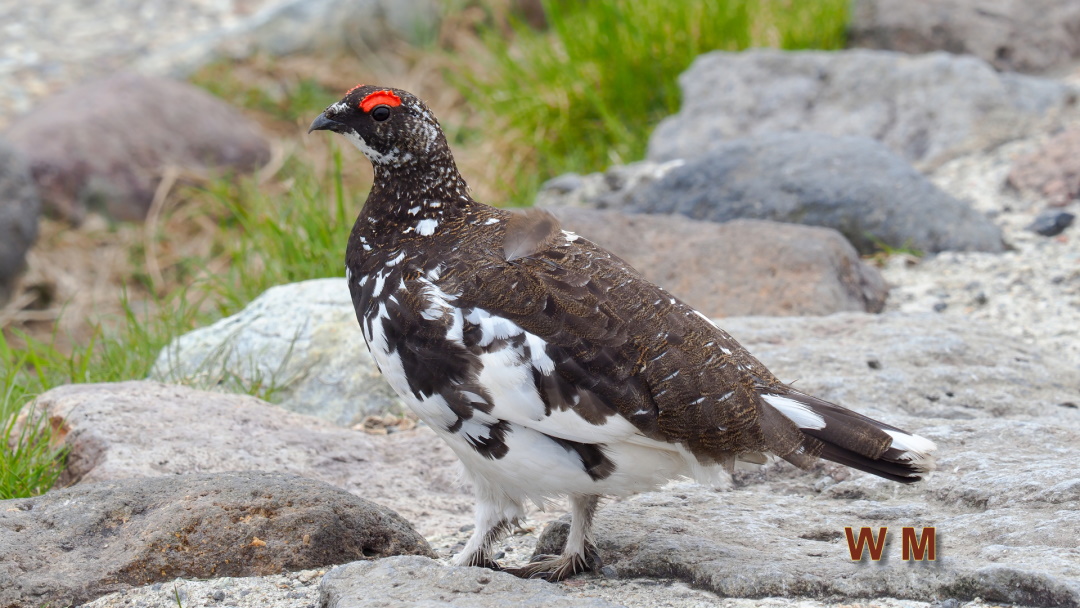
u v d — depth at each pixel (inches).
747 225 456.4
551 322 221.1
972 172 541.6
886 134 579.8
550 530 258.5
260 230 537.3
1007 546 225.8
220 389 378.9
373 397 368.5
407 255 245.0
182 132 694.5
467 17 845.8
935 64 589.3
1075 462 262.1
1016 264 458.6
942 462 271.9
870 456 210.7
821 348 351.6
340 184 494.9
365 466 315.3
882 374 327.3
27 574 229.8
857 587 214.1
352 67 808.9
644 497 278.8
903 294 450.3
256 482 254.5
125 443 301.7
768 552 234.5
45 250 643.5
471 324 224.1
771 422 215.6
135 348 446.3
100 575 231.5
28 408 352.8
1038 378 337.4
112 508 248.7
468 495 306.5
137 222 669.3
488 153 679.7
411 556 224.2
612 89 688.4
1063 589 200.1
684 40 692.1
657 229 465.7
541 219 236.8
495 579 213.0
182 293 484.4
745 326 381.7
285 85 788.0
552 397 218.7
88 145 666.2
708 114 626.2
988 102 566.3
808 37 688.4
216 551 239.6
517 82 712.4
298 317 390.6
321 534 244.7
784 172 498.9
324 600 216.8
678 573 229.8
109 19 853.2
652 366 217.2
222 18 858.1
